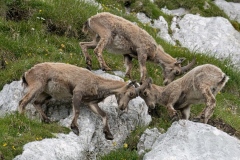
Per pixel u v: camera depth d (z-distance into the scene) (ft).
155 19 217.97
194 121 128.67
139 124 136.46
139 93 132.36
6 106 132.26
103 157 124.67
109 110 133.08
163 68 155.74
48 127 123.54
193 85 132.98
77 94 127.24
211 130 121.39
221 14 241.55
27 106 130.93
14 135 117.91
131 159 124.16
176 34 217.97
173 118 134.92
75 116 125.08
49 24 172.76
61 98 131.44
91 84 129.70
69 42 168.55
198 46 211.82
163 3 237.66
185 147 117.29
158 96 140.26
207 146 117.80
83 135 124.16
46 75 127.95
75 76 129.49
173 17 227.40
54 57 156.87
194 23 223.71
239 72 194.90
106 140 128.06
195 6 239.09
